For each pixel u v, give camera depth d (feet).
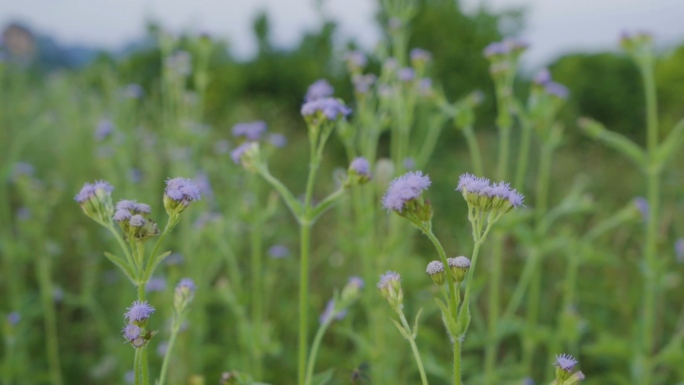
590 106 9.20
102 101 5.74
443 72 6.44
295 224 4.28
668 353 2.50
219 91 7.70
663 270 2.56
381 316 2.44
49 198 3.67
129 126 4.50
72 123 5.19
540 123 2.89
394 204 1.59
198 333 2.76
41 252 2.92
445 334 3.10
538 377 3.08
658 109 9.19
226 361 2.95
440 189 4.73
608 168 5.73
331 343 3.18
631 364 2.67
